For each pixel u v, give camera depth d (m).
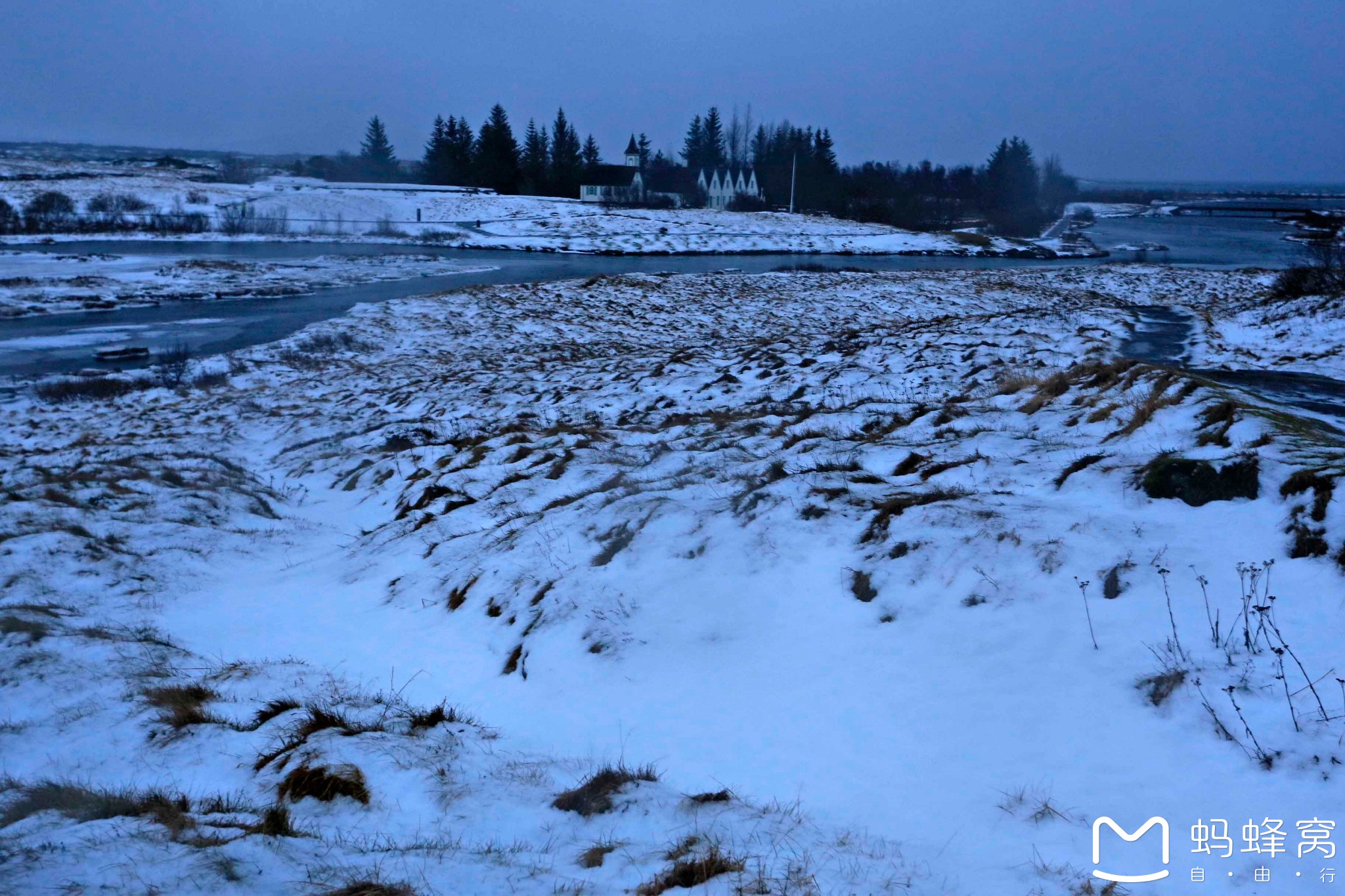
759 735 5.36
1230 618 5.22
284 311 40.41
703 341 33.62
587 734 5.72
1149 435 8.45
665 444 12.23
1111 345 18.70
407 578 9.30
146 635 8.06
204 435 20.34
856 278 52.12
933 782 4.63
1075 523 6.45
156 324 36.66
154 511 12.10
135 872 3.63
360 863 3.94
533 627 7.11
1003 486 7.82
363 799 4.71
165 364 28.31
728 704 5.72
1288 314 25.03
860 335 25.11
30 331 34.69
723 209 105.81
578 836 4.41
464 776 5.05
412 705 6.40
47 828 4.28
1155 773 4.32
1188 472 6.65
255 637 8.25
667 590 7.05
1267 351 20.58
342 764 4.94
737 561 7.21
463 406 20.34
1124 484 7.07
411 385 24.73
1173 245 86.19
